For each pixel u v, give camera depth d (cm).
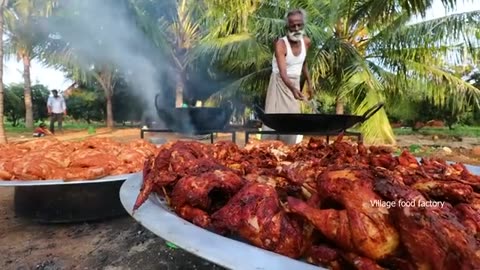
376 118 709
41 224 258
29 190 254
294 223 99
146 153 295
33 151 287
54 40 1206
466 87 748
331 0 792
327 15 816
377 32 842
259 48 788
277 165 158
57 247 215
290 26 357
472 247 67
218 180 118
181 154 148
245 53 789
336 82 788
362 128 716
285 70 342
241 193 104
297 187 121
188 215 115
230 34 916
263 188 104
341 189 90
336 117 235
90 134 1208
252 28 854
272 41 786
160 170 144
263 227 94
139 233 239
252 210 97
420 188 110
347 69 693
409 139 1143
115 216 270
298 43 361
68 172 237
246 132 344
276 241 93
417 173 130
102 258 199
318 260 91
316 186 105
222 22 897
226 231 101
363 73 680
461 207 96
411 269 77
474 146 893
